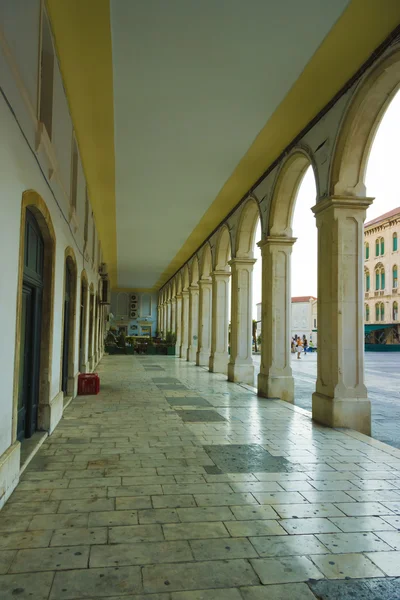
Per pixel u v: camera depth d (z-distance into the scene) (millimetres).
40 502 4211
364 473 5281
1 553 3264
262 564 3201
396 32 6191
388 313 45500
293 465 5559
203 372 17750
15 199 4293
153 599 2760
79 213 10578
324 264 8312
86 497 4363
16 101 4145
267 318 11375
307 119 8820
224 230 16594
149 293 45250
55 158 6324
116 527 3729
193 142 9867
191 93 7895
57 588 2842
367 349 43656
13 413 4531
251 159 10875
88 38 6371
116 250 23688
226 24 6117
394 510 4211
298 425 7895
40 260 6492
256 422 8102
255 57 6867
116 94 7918
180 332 27484
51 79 6016
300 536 3652
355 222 8047
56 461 5496
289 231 11227
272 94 7914
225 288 17984
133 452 5992
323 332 8320
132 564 3152
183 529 3727
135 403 9945
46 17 5648
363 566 3207
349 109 7398
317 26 6141
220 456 5883
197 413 8883
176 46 6590
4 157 3852
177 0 5664
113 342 31453
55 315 7176
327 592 2873
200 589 2879
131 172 11805
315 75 7332
